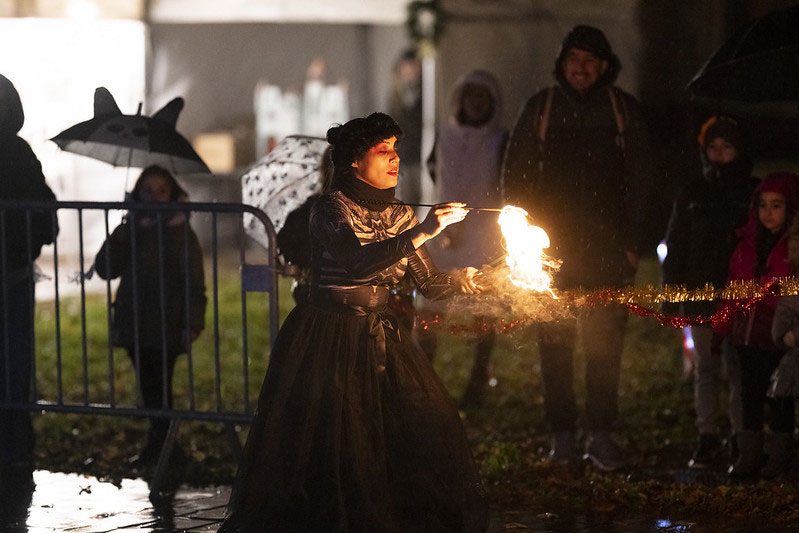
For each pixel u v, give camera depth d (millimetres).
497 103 20297
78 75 36438
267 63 46125
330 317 12859
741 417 17391
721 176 17703
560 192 17438
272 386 12820
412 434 12781
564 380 17953
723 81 18688
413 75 47531
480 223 19938
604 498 15867
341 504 12359
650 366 26656
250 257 43469
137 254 18406
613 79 17625
